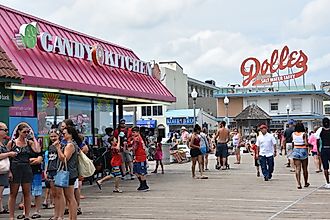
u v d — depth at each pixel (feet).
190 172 74.13
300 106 199.62
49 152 35.09
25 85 47.62
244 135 142.10
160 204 42.86
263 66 208.33
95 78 61.16
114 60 68.44
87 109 66.18
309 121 198.08
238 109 204.95
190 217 36.17
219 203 42.83
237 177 64.69
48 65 52.90
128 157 64.18
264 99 202.49
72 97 62.75
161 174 71.31
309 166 79.20
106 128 66.18
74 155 31.71
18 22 53.52
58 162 31.76
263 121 134.21
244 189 52.08
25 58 49.88
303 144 52.08
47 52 54.60
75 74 57.00
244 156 114.42
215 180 61.52
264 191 50.21
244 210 38.99
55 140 33.32
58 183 31.07
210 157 110.42
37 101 55.88
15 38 50.21
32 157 35.35
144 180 52.90
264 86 207.51
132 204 43.11
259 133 63.36
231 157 110.42
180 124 185.47
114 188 54.54
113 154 52.39
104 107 70.44
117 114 75.97
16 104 52.44
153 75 80.59
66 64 56.95
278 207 40.24
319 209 38.91
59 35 61.00
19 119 52.85
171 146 102.37
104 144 62.54
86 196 48.52
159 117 188.85
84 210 39.99
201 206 41.32
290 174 67.15
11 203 34.45
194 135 64.54
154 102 78.28
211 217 36.01
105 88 61.52
